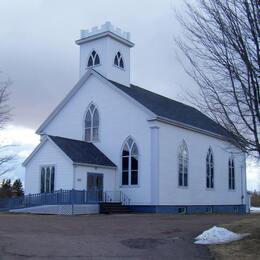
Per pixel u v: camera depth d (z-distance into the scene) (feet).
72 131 124.06
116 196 112.78
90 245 46.57
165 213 107.04
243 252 42.57
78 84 123.44
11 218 80.74
